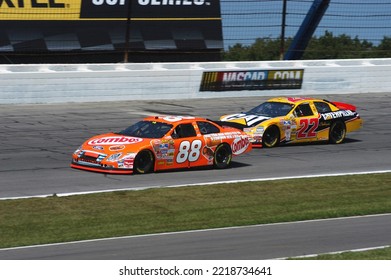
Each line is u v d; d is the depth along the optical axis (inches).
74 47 4921.3
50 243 1530.5
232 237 1604.3
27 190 2078.0
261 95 4744.1
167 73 4434.1
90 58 4990.2
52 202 1927.9
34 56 4815.5
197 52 5123.0
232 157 2787.9
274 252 1465.3
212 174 2433.6
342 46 6245.1
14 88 3954.2
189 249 1481.3
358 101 4645.7
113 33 5049.2
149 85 4387.3
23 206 1877.5
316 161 2773.1
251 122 3043.8
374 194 2209.6
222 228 1705.2
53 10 4859.7
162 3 5196.9
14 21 4746.6
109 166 2316.7
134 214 1833.2
